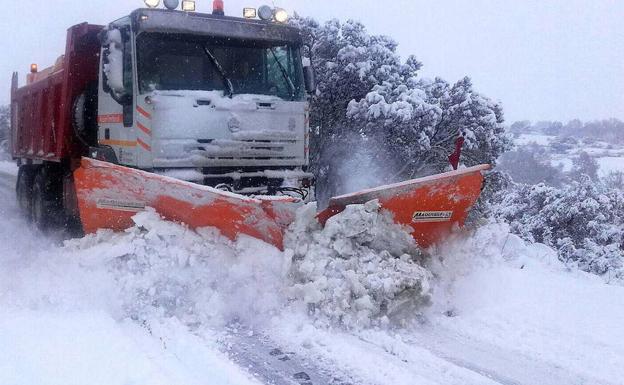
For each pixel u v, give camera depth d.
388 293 4.55
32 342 3.88
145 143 5.89
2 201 12.28
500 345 4.35
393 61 10.86
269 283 4.73
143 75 6.00
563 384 3.72
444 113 10.40
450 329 4.66
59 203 8.45
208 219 4.82
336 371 3.78
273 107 6.45
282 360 3.93
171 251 4.73
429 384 3.62
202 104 6.00
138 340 4.11
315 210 4.90
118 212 5.03
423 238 5.33
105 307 4.52
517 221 15.11
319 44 10.58
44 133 8.70
